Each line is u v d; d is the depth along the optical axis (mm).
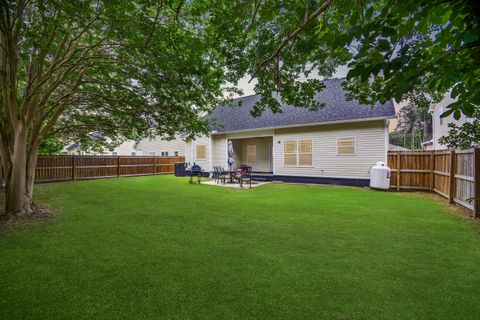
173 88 6219
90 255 3557
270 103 4465
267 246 3871
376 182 9898
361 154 11055
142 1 3889
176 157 20766
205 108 7496
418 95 3928
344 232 4535
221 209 6562
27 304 2387
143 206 6977
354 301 2402
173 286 2695
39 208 6617
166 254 3578
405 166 9938
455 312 2229
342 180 11570
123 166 16797
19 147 5777
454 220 5328
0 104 5871
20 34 4855
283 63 3906
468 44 1306
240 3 3377
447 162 7770
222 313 2234
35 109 6129
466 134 6453
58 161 13391
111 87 6707
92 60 6363
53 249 3797
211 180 14484
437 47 1602
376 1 2119
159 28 4762
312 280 2805
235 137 15375
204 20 5266
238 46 4113
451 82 1571
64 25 5324
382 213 5992
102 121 8148
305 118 12602
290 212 6168
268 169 16500
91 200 7879
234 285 2705
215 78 6008
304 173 12695
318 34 2818
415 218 5508
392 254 3520
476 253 3535
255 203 7355
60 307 2338
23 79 6891
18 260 3396
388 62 1521
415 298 2445
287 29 3416
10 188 5762
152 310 2285
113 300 2445
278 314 2215
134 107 6961
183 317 2186
